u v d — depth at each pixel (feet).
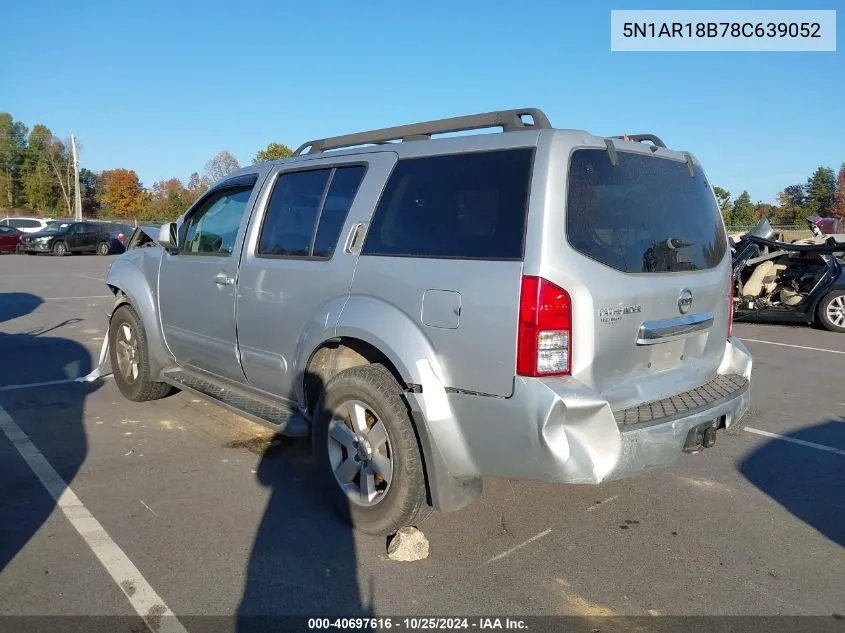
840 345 31.94
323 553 11.30
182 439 16.60
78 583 10.25
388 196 12.11
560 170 10.16
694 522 12.79
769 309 37.01
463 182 11.07
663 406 11.00
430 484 10.82
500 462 10.13
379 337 11.17
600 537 12.12
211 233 16.34
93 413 18.57
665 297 11.18
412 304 11.01
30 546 11.30
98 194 274.77
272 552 11.27
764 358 28.63
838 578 10.93
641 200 11.40
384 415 11.18
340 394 11.92
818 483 14.78
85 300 43.75
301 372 13.03
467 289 10.27
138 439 16.56
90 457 15.33
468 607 9.92
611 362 10.38
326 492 12.52
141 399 19.36
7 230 101.91
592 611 9.89
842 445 17.31
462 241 10.70
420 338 10.76
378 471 11.44
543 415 9.51
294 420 13.43
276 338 13.83
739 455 16.47
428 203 11.45
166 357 18.06
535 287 9.66
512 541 11.90
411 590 10.32
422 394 10.55
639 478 14.85
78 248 99.91
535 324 9.62
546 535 12.14
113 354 20.08
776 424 19.11
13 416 18.22
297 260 13.37
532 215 9.97
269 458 15.43
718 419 11.56
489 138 11.08
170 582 10.33
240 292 14.71
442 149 11.62
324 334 12.26
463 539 11.93
